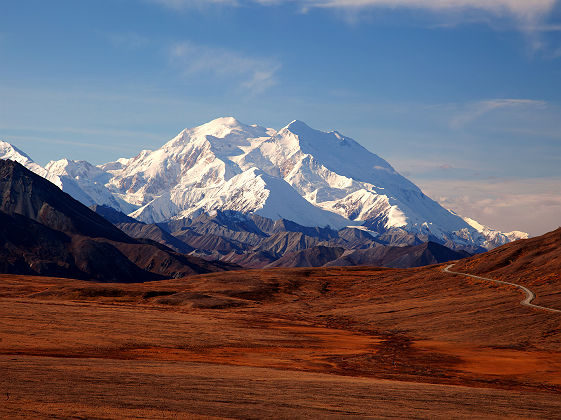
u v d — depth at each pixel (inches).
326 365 3661.4
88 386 2022.6
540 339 4687.5
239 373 2783.0
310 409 1852.9
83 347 3863.2
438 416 1876.2
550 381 3376.0
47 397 1764.3
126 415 1583.4
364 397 2165.4
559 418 2003.0
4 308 5511.8
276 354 4067.4
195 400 1883.6
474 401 2255.2
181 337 4564.5
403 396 2255.2
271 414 1724.9
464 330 5172.2
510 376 3513.8
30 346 3740.2
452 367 3784.5
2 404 1628.9
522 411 2095.2
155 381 2245.3
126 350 3890.3
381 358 4040.4
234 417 1653.5
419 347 4608.8
